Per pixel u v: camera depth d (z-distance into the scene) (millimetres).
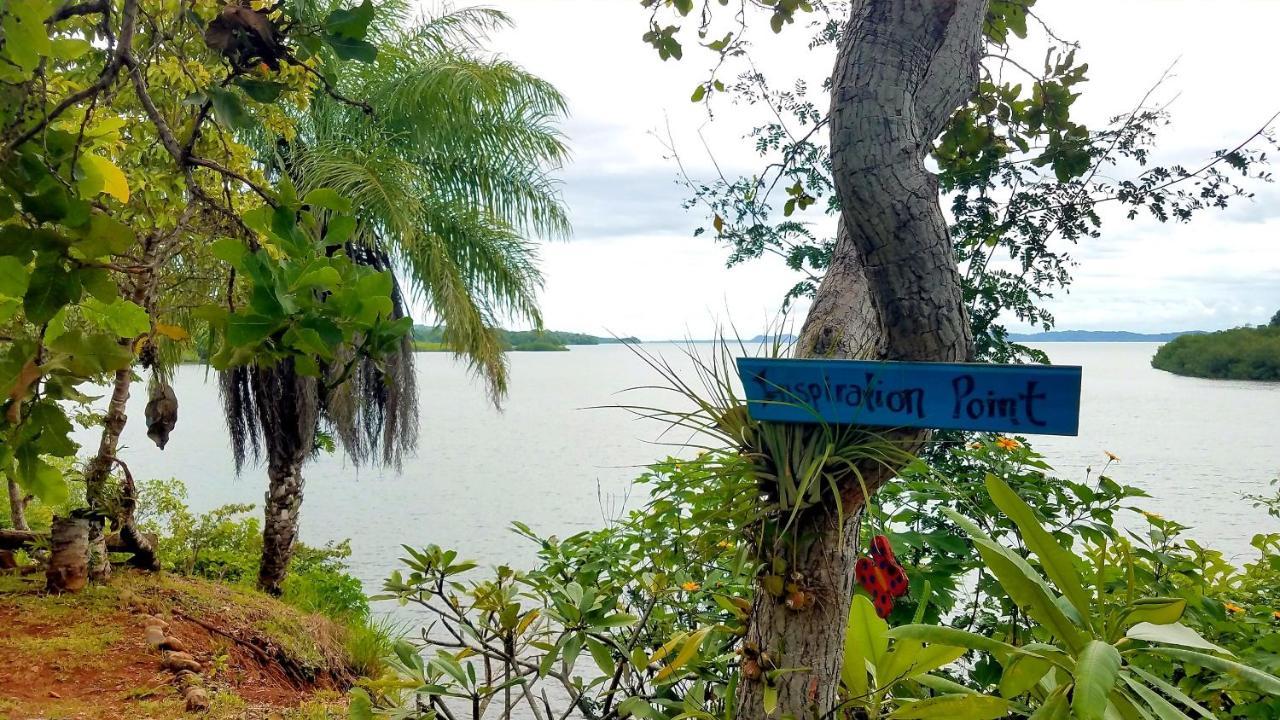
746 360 1514
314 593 8148
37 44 1169
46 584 5711
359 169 7566
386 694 2119
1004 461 2857
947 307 1405
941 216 1420
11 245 1130
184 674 4688
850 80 1434
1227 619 2426
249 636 5750
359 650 6688
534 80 8852
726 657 2166
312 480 21781
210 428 36438
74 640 4879
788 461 1541
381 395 8500
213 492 17938
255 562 8352
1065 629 1282
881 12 1458
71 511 5848
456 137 8750
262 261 1141
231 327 1126
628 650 2213
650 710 1810
